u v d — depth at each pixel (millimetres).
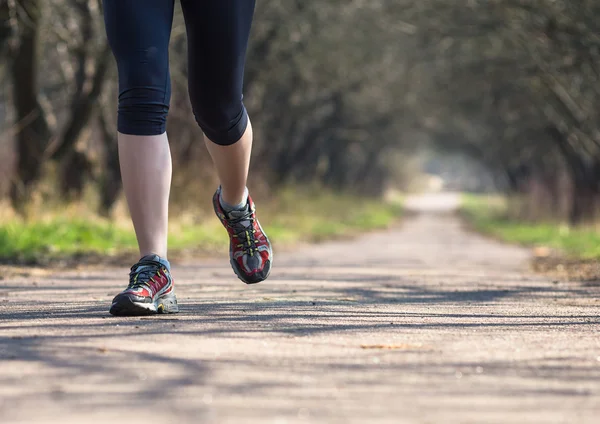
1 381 4637
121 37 7391
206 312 8055
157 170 7543
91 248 24578
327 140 89375
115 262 20453
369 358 5605
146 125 7461
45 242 23359
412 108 72812
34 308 8562
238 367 5148
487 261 25578
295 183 81625
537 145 69500
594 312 9266
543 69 41000
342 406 4191
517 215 87250
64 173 34500
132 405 4074
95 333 6426
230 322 7258
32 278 14719
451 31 39375
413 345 6164
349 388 4637
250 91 51062
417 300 10602
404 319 7988
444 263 23609
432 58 51125
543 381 4957
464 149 107938
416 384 4793
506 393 4605
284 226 53812
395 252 32562
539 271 20281
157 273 7668
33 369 4980
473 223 95562
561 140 59688
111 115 37781
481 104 61031
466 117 73000
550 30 34688
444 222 103438
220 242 33875
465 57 48031
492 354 5863
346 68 52844
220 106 7633
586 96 44062
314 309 8781
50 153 32656
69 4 34500
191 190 40250
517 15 36031
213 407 4078
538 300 11078
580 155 59438
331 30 45906
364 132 88375
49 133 31344
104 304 9133
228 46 7402
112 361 5242
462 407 4234
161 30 7465
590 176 59469
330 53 49094
